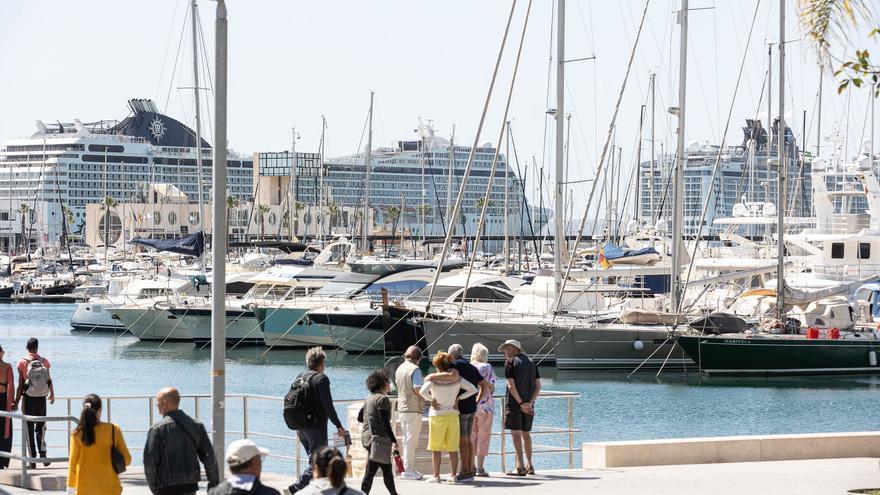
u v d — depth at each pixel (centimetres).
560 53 6109
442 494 2025
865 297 6744
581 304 6856
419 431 2212
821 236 6969
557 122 6175
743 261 7306
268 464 3588
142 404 5041
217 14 1880
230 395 2411
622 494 2038
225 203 1894
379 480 2194
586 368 6012
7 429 2352
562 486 2122
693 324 5988
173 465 1551
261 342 7862
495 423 4441
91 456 1639
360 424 2331
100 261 17388
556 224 6206
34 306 13775
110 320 9481
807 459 2512
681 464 2434
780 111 6028
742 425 4481
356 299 7769
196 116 8669
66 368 6744
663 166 12912
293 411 1975
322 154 14288
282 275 8588
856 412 4825
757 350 5800
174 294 8462
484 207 6312
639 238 9369
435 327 6203
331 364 6625
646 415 4716
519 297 6825
